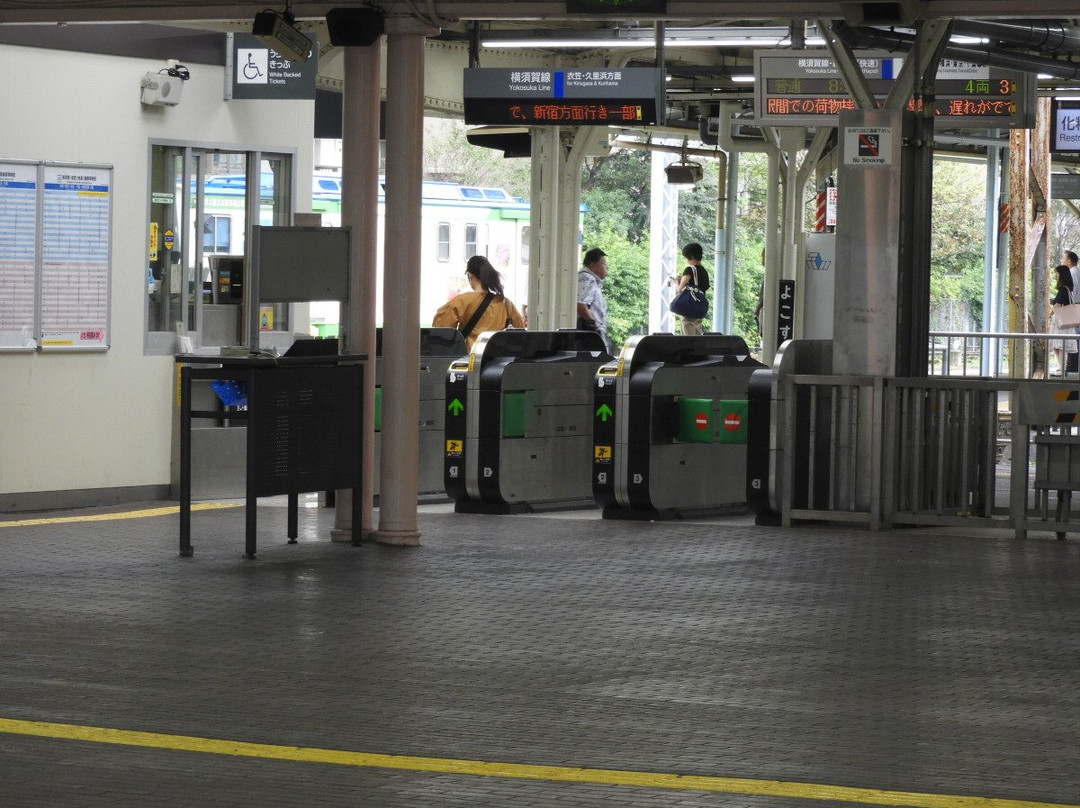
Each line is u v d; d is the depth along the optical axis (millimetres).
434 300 49406
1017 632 13930
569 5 17797
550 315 34656
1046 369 37188
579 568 17250
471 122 26219
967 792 9047
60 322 22125
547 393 23141
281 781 9156
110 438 22781
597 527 20938
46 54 21812
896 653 13031
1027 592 15977
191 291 23891
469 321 26844
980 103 26094
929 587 16219
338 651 12859
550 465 23266
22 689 11406
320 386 18109
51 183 21938
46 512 21734
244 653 12734
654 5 17578
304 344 18500
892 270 20938
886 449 20719
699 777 9305
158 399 23344
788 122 27078
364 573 16719
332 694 11375
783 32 27734
